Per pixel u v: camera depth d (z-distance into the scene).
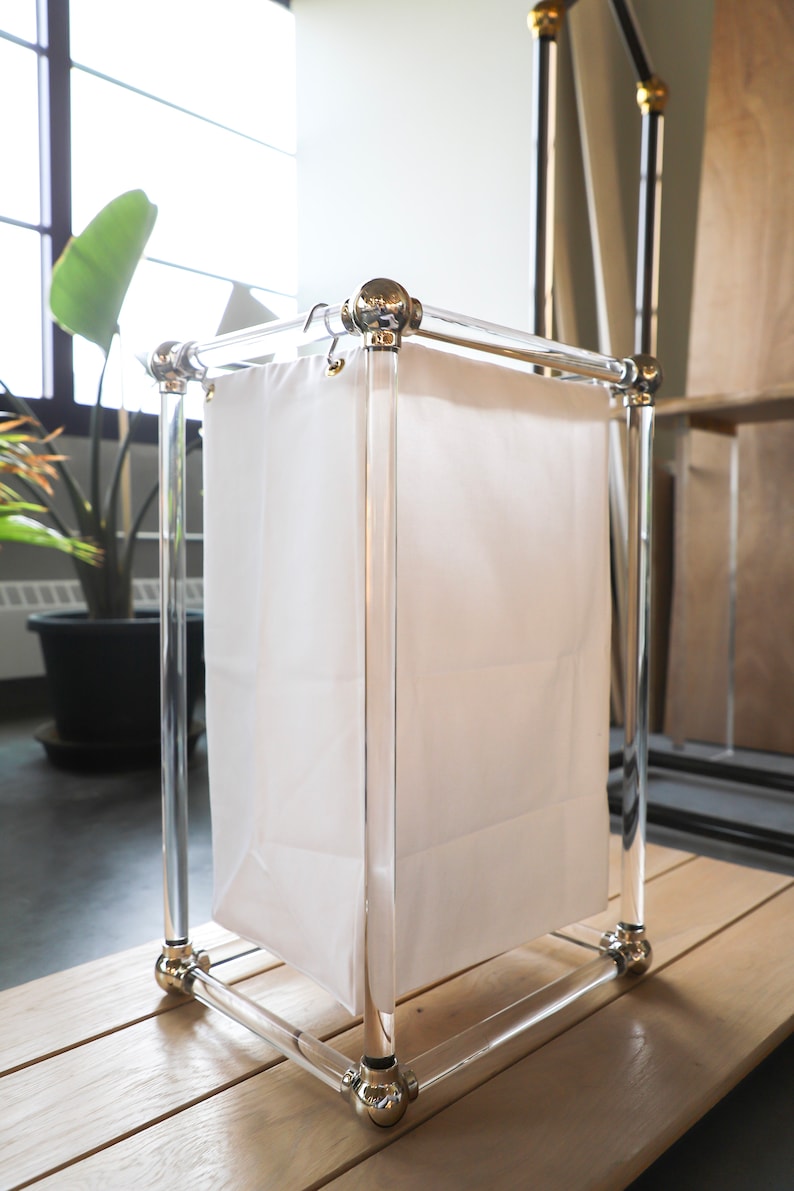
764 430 2.21
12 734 2.43
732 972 0.99
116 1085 0.78
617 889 1.25
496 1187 0.65
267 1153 0.69
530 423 0.85
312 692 0.79
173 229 3.31
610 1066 0.80
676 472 2.22
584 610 0.93
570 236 2.46
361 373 0.73
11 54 2.86
